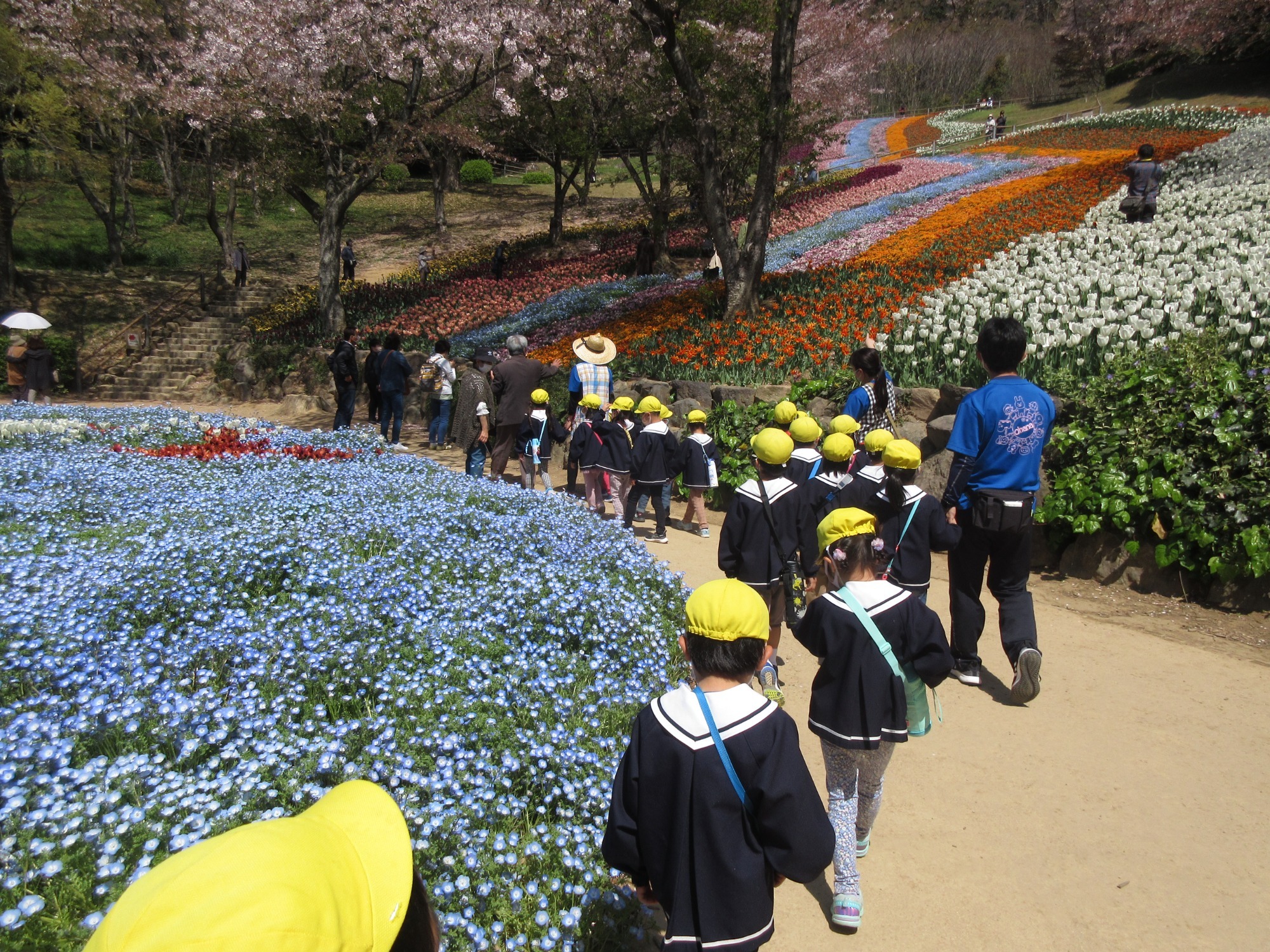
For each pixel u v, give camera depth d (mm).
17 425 10734
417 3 18312
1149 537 7051
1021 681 5125
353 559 5641
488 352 10430
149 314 25031
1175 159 25219
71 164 26047
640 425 9234
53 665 3717
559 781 3480
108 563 4988
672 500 11102
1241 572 6465
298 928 1108
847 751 3375
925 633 3344
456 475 9234
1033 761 4641
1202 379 7457
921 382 10414
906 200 28531
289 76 18609
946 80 71562
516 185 53469
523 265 30312
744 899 2191
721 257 15227
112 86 21578
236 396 21328
